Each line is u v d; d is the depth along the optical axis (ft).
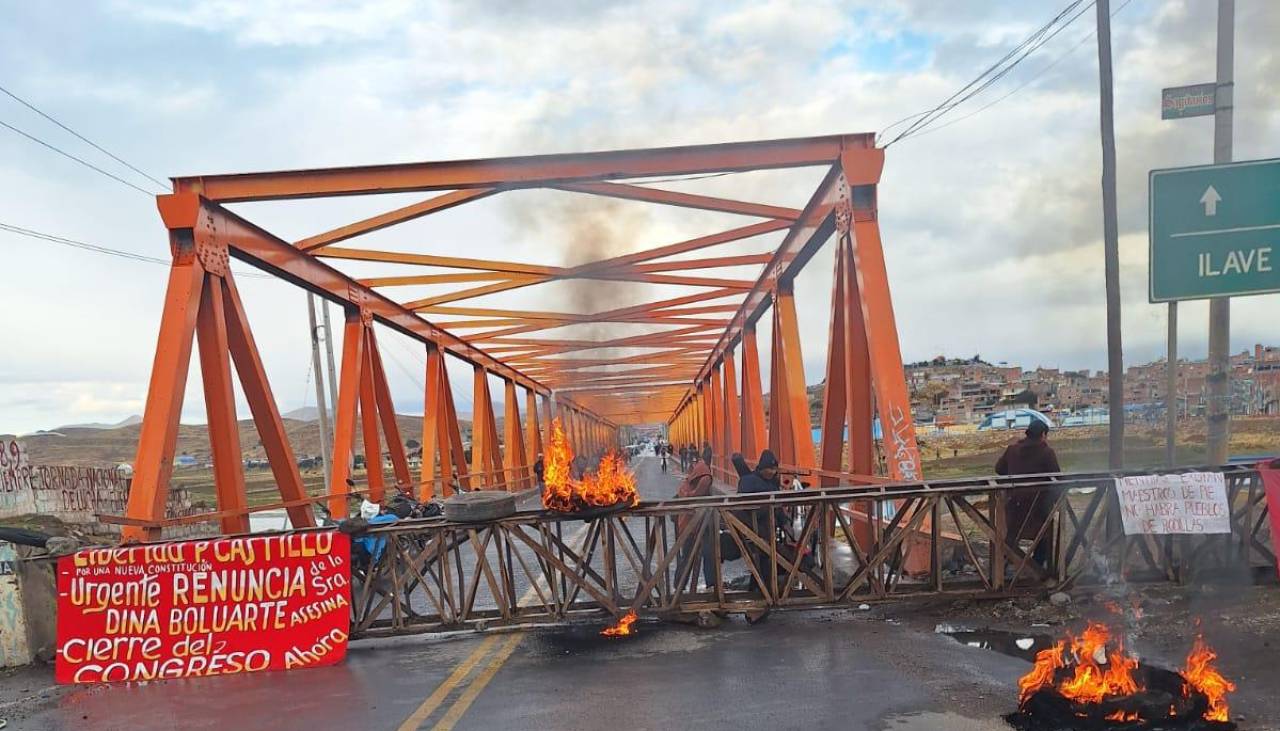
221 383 33.99
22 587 25.00
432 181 36.01
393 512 40.11
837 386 40.88
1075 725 14.26
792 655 20.36
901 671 18.31
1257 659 17.07
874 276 33.58
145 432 30.17
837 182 37.35
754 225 48.98
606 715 16.56
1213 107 24.98
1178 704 14.65
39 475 52.06
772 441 62.90
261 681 21.66
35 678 23.48
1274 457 26.09
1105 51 29.32
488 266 51.08
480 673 20.57
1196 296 21.95
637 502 25.03
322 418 70.38
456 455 78.23
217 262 34.73
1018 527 25.86
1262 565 24.36
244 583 23.59
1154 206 22.27
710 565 28.96
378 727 16.79
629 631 24.21
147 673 22.93
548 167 36.50
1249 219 21.81
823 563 24.50
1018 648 19.75
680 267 57.31
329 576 23.71
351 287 51.85
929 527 29.68
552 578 24.85
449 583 25.14
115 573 23.50
